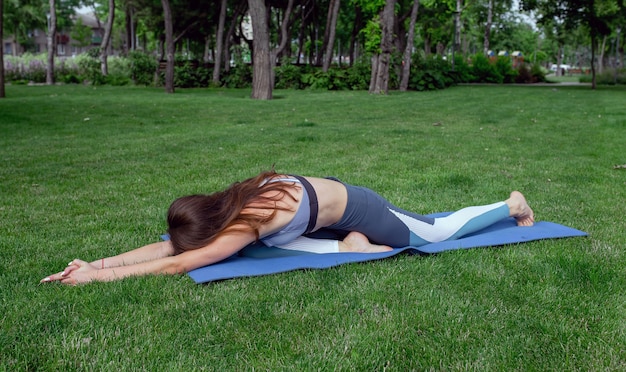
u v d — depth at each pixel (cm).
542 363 215
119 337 231
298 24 4294
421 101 1692
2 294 274
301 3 3238
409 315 253
